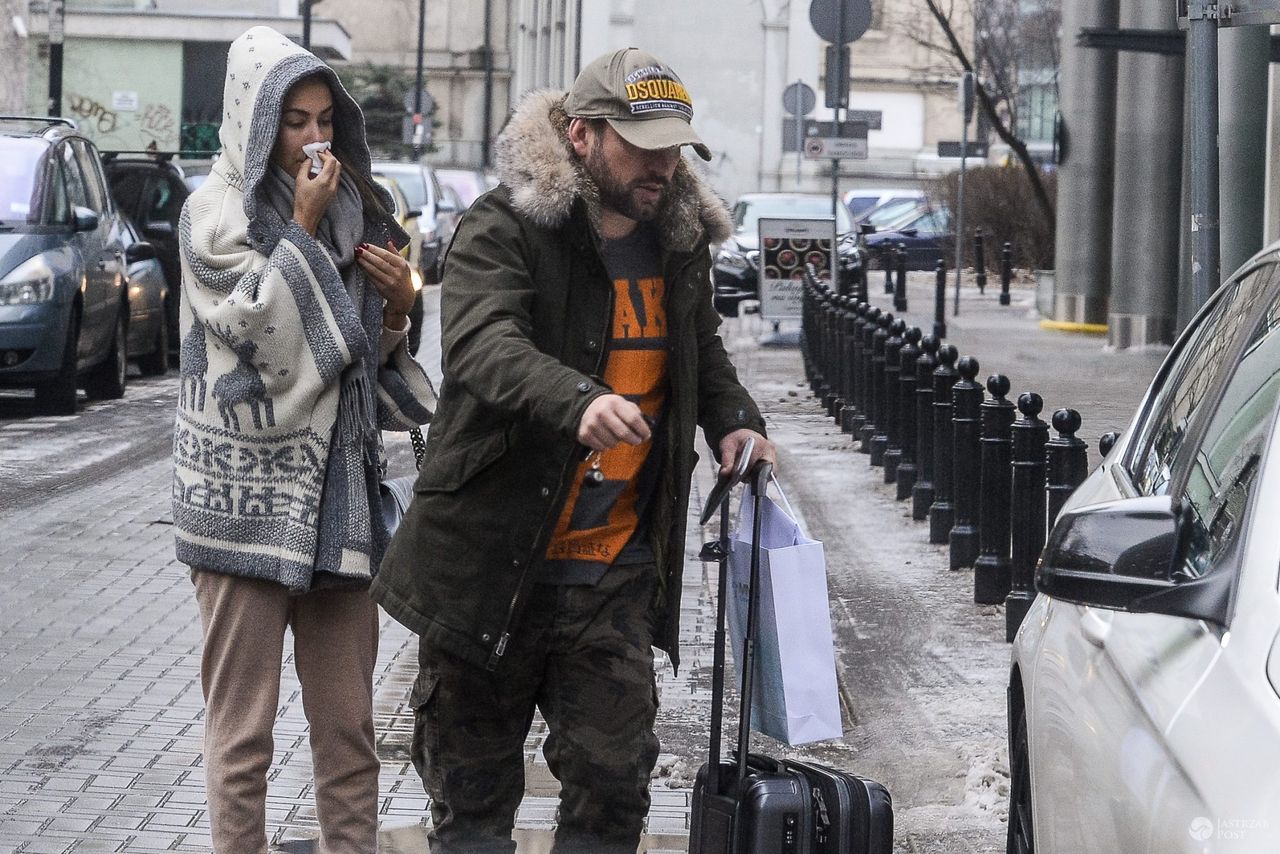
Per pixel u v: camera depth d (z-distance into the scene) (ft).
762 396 75.41
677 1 219.82
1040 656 15.85
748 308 114.52
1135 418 19.89
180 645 31.96
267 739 18.07
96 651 31.40
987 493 36.14
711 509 16.69
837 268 95.30
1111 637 13.43
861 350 61.82
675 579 16.63
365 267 17.92
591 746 16.35
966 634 33.71
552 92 16.21
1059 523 12.73
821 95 282.36
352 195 18.16
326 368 17.40
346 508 17.84
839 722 16.20
